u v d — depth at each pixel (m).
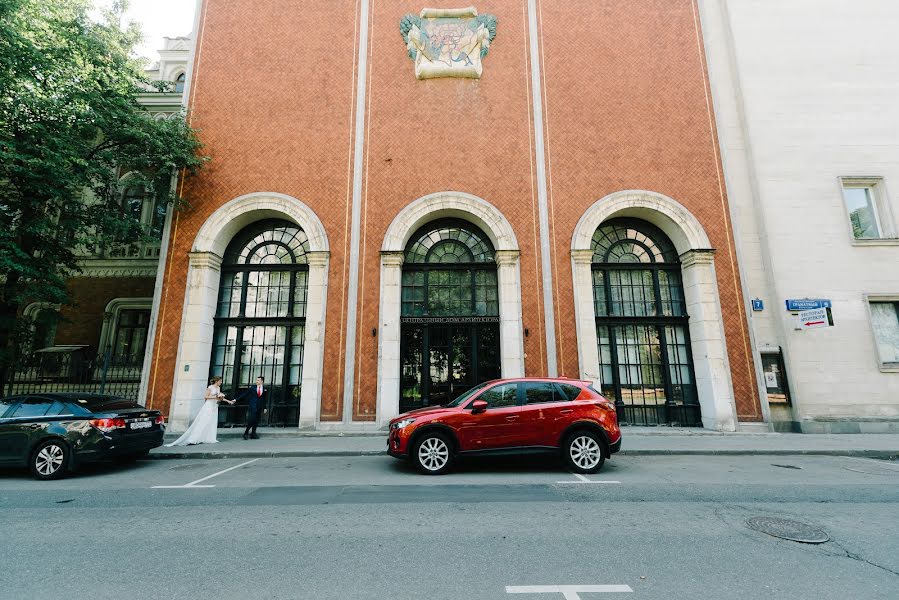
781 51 13.79
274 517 4.89
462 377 12.30
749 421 11.47
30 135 10.00
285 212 12.69
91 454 7.17
